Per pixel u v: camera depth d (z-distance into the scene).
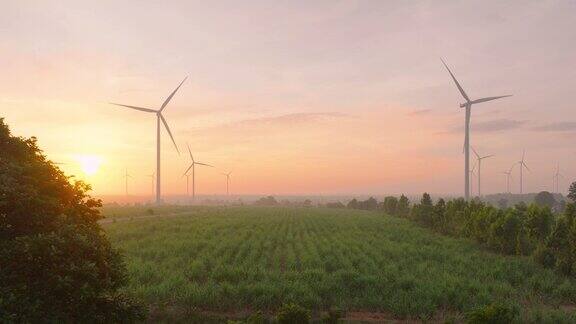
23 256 13.02
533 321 19.80
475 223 48.75
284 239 51.75
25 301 12.55
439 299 22.31
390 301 21.84
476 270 31.33
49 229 14.09
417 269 30.08
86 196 16.28
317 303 21.59
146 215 88.25
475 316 17.16
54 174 15.41
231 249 39.16
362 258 34.75
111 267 15.22
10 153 15.34
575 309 22.42
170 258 34.09
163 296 21.80
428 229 66.56
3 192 13.25
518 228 41.84
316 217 97.25
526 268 32.38
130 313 15.20
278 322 17.39
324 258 35.28
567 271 31.38
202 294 21.81
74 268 13.27
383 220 85.25
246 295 22.19
